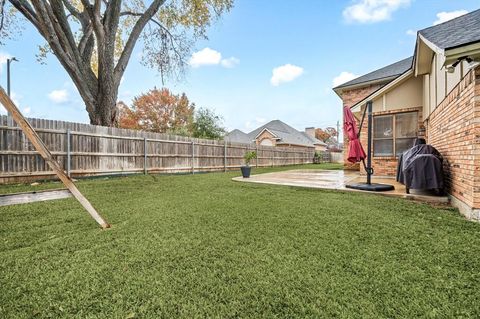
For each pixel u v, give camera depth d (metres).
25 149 6.47
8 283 1.79
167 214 3.67
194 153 12.23
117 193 5.43
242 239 2.63
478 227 2.96
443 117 4.89
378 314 1.45
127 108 27.97
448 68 3.41
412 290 1.68
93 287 1.74
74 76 9.38
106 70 9.83
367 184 5.75
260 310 1.49
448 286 1.72
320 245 2.46
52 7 9.02
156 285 1.76
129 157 9.22
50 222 3.26
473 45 2.89
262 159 17.89
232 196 5.14
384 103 8.10
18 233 2.84
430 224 3.10
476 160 3.23
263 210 3.88
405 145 7.79
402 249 2.35
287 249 2.37
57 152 7.07
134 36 10.98
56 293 1.68
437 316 1.43
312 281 1.80
